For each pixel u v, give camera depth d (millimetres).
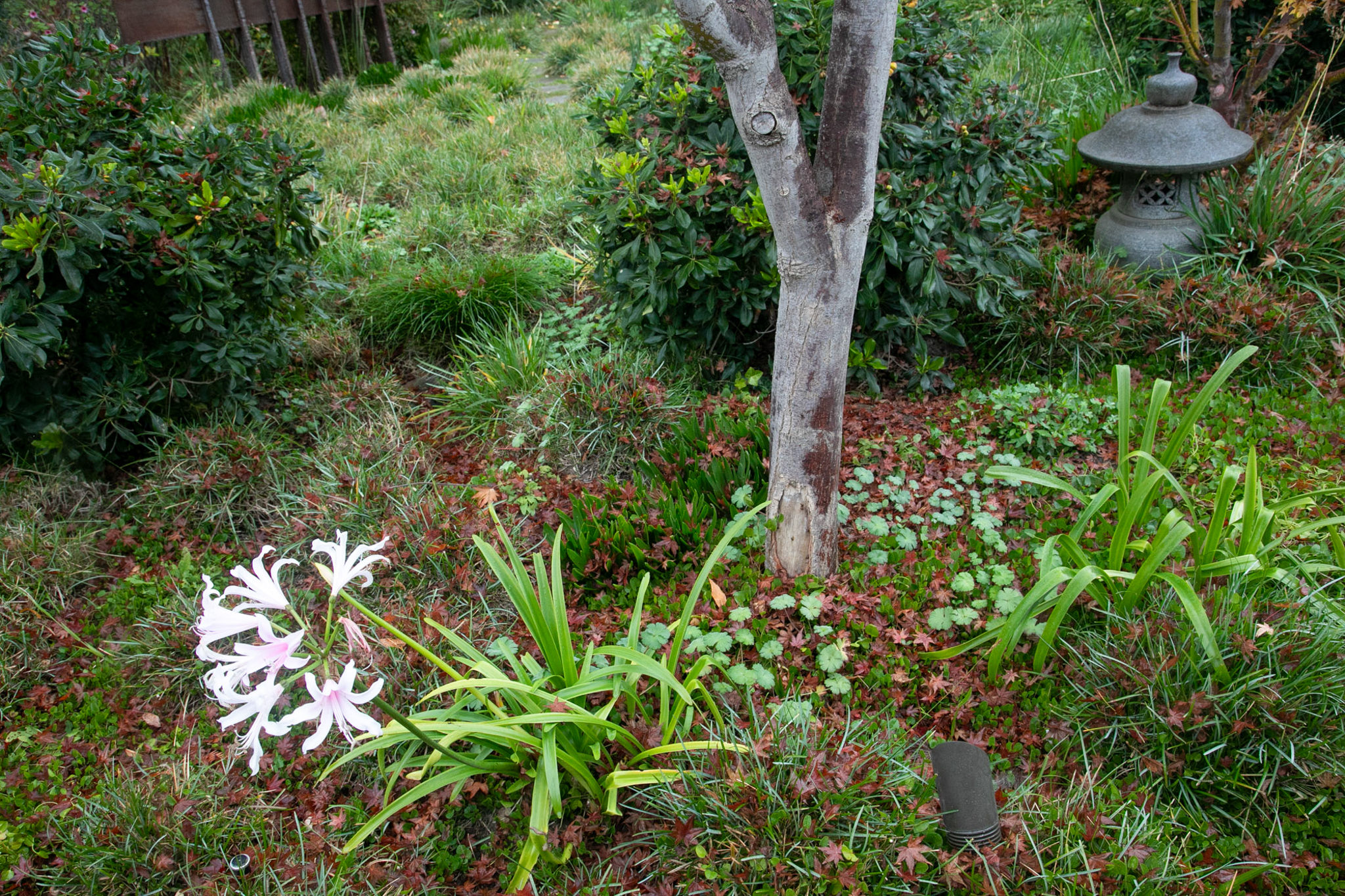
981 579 3107
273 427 4469
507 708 2643
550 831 2518
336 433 4359
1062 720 2715
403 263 5703
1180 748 2604
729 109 4090
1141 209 5070
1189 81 4785
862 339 4328
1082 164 5855
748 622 3041
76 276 3426
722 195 4078
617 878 2414
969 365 4715
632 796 2537
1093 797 2500
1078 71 7367
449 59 10461
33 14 7617
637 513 3527
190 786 2703
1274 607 2768
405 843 2566
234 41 10164
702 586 2596
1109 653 2768
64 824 2658
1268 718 2451
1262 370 4340
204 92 9023
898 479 3625
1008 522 3525
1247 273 4727
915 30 4121
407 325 5137
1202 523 3336
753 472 3705
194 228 3932
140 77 4605
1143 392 4195
